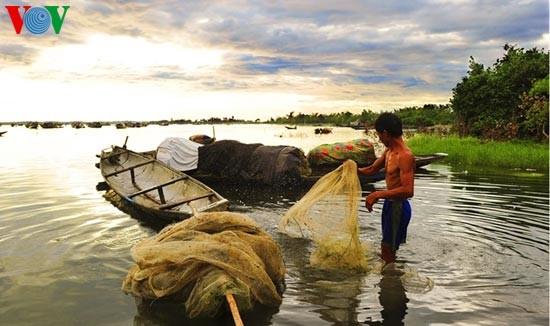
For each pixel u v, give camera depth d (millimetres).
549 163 15938
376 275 5391
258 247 5051
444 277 5293
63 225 7617
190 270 4465
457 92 30297
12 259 5852
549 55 28047
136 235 7047
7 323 4129
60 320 4195
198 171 13977
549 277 5262
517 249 6320
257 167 13203
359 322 4141
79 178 13617
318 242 5852
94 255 6027
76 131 71250
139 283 4672
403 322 4137
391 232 5707
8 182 12727
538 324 4082
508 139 25766
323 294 4824
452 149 20766
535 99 25547
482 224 7711
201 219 5230
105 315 4305
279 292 4891
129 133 62656
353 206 5777
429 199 10102
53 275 5309
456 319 4191
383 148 24719
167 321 4191
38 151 24953
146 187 11461
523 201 9797
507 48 32938
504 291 4852
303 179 12797
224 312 4301
